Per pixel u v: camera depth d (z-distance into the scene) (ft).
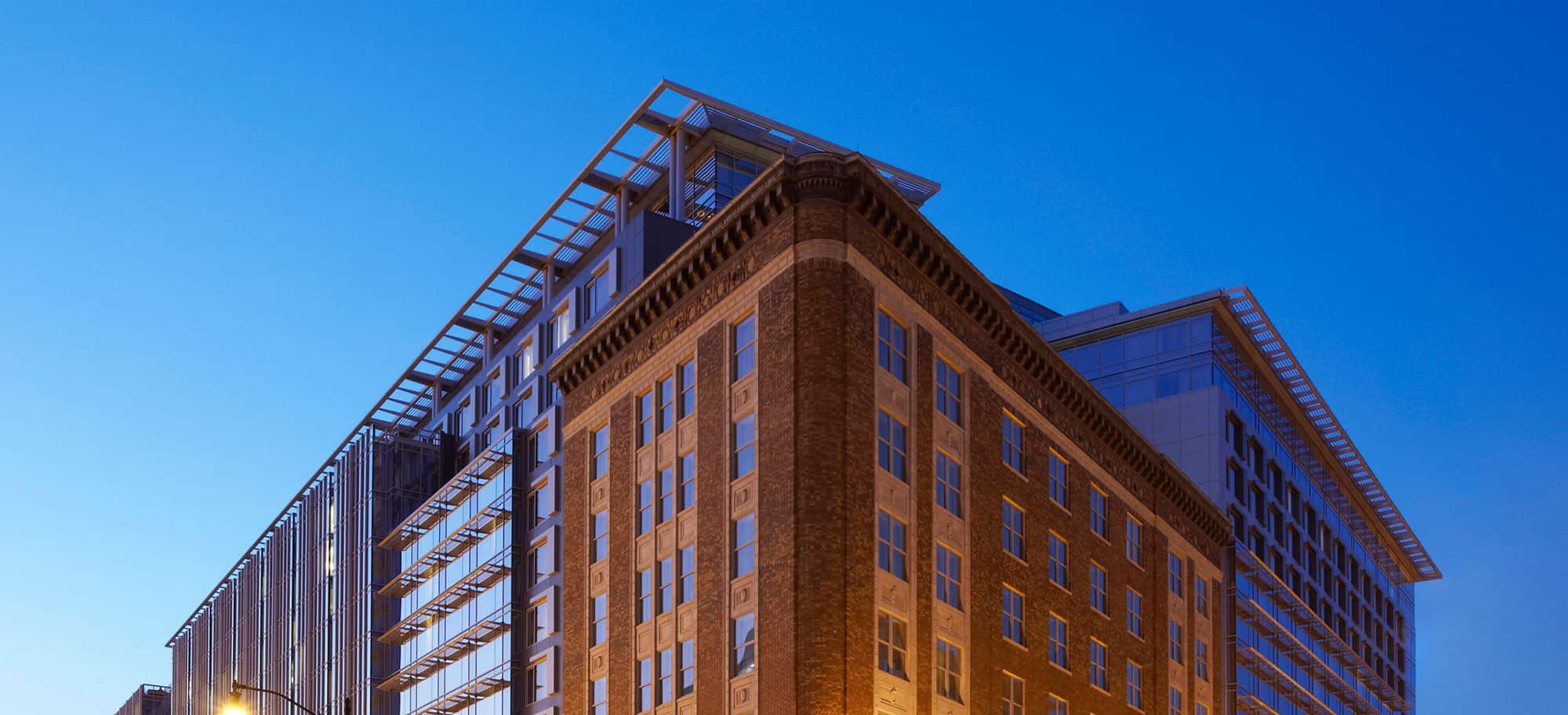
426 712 283.59
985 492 186.80
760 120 254.88
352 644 315.17
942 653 170.30
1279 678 308.40
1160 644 234.79
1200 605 257.55
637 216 243.40
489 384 301.63
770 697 153.48
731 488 167.12
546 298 277.03
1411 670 449.48
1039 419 206.18
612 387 197.77
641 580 183.21
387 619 308.40
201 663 442.91
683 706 168.96
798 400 158.30
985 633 180.45
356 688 309.01
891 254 172.55
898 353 171.83
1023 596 192.75
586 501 199.52
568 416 208.54
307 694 338.95
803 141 261.44
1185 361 315.78
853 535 155.63
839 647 149.89
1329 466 383.86
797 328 160.66
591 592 194.29
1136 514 235.81
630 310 193.06
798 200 165.07
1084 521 215.31
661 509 181.57
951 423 181.16
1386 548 438.81
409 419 344.49
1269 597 306.55
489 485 273.75
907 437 170.40
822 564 152.35
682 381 181.57
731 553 165.17
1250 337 327.47
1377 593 420.36
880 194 167.73
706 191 262.67
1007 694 184.03
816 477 155.12
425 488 313.94
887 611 160.04
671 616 175.01
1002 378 196.75
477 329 310.65
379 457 315.99
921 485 171.22
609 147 253.24
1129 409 319.27
